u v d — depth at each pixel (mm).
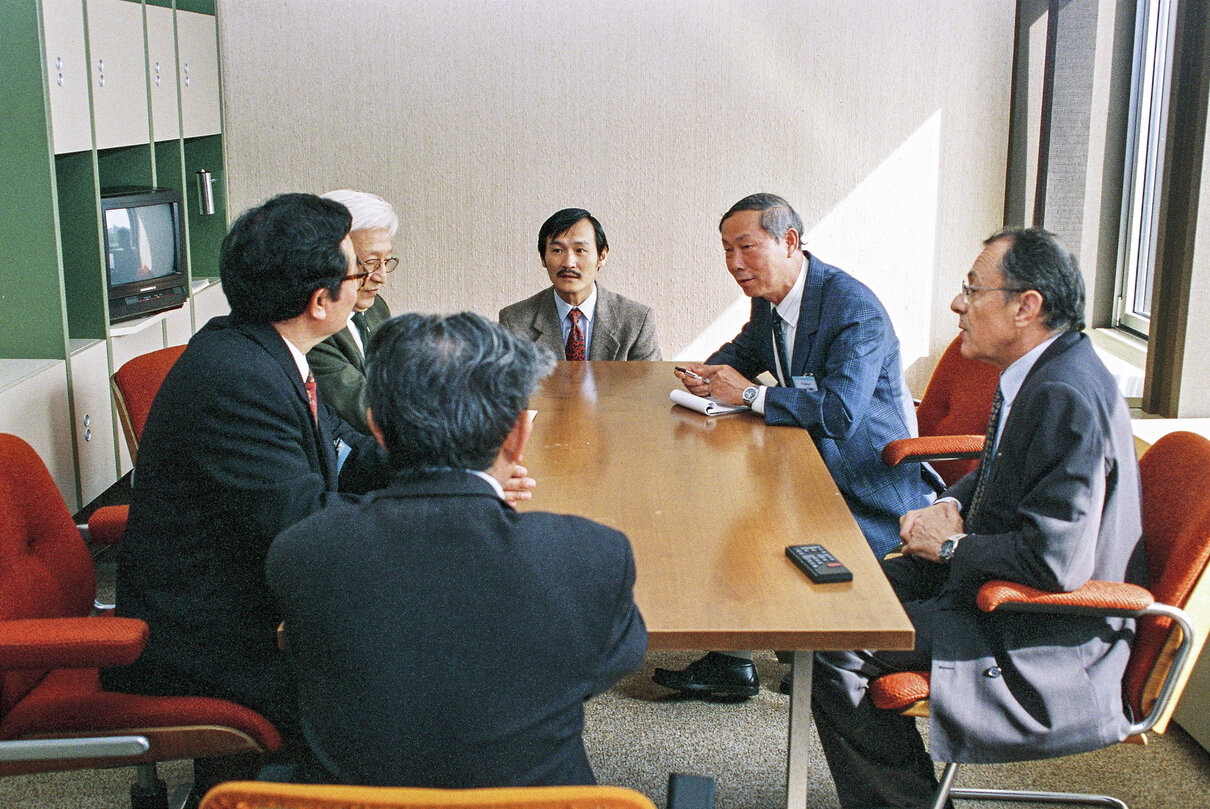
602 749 2660
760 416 2812
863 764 2119
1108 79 4176
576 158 5156
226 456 1845
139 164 4332
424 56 5070
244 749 1873
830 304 2775
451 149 5160
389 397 1277
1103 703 1921
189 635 1890
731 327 5312
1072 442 1860
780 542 1935
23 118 3354
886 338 2773
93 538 2270
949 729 1912
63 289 3488
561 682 1222
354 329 2918
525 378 1312
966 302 2152
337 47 5074
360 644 1188
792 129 5113
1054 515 1847
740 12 5008
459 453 1280
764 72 5062
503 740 1187
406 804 1051
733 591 1727
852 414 2643
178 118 4531
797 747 1907
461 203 5219
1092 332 4305
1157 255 3381
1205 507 1891
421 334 1296
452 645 1188
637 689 2977
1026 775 2562
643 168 5164
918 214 5180
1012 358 2139
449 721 1180
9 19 3285
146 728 1836
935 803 2096
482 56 5062
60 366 3477
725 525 2014
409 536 1222
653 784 2508
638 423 2730
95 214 3717
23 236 3426
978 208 5172
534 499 2139
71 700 1857
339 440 2463
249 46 5078
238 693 1880
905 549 2178
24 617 1936
